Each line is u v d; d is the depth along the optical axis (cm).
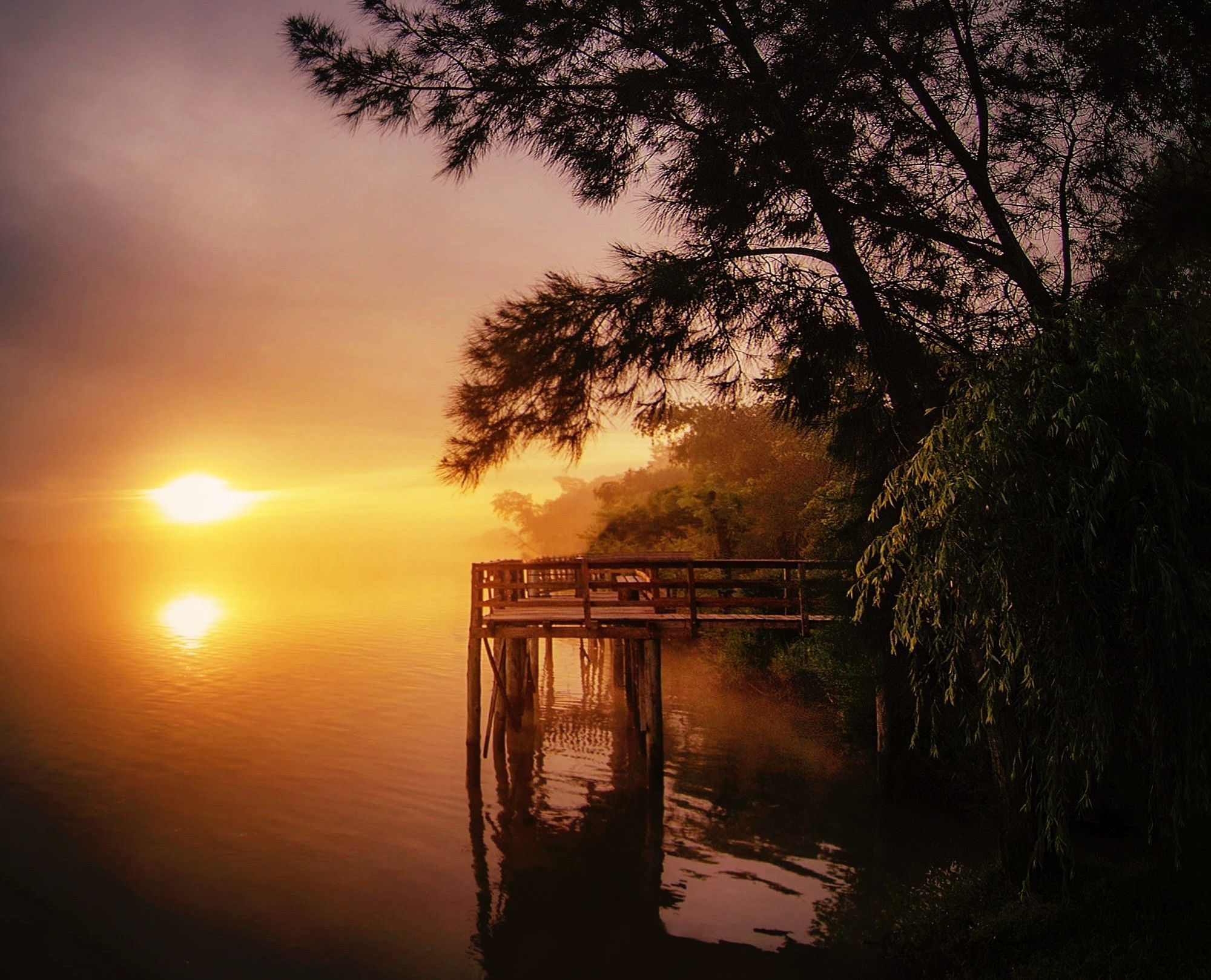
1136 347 539
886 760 1302
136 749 1802
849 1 755
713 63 805
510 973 868
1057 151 884
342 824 1320
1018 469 565
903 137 843
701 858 1150
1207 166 830
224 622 4988
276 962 902
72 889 1090
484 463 790
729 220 776
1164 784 552
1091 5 833
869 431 819
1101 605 558
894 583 1103
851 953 847
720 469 3388
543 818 1338
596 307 800
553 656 3303
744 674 2216
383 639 3944
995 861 1002
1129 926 627
